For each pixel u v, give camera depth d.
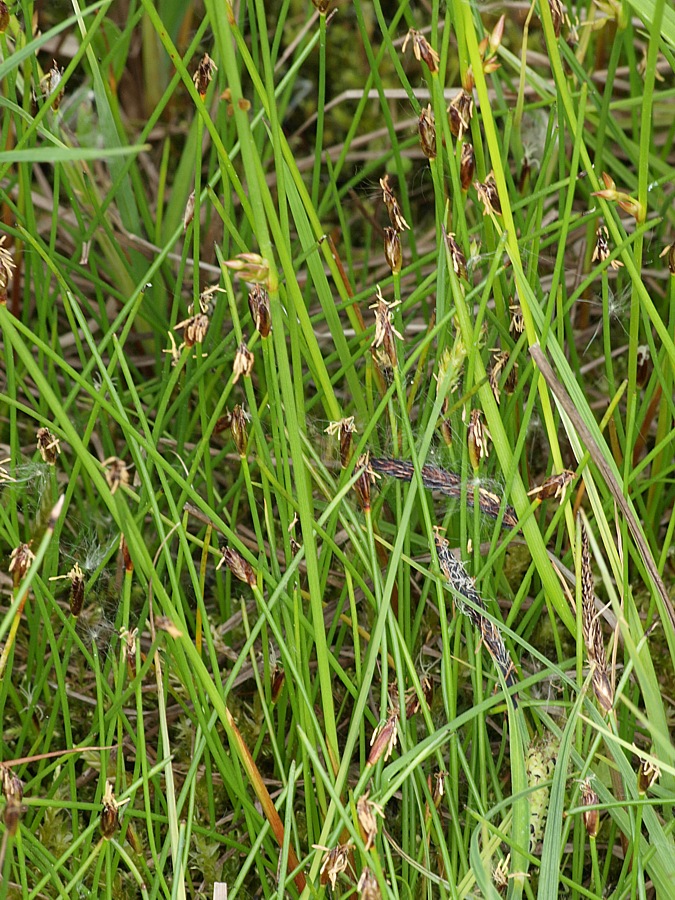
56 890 0.32
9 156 0.25
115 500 0.27
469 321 0.29
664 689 0.35
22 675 0.36
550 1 0.30
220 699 0.29
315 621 0.29
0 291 0.28
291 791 0.29
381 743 0.29
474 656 0.31
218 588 0.36
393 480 0.32
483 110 0.28
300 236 0.30
